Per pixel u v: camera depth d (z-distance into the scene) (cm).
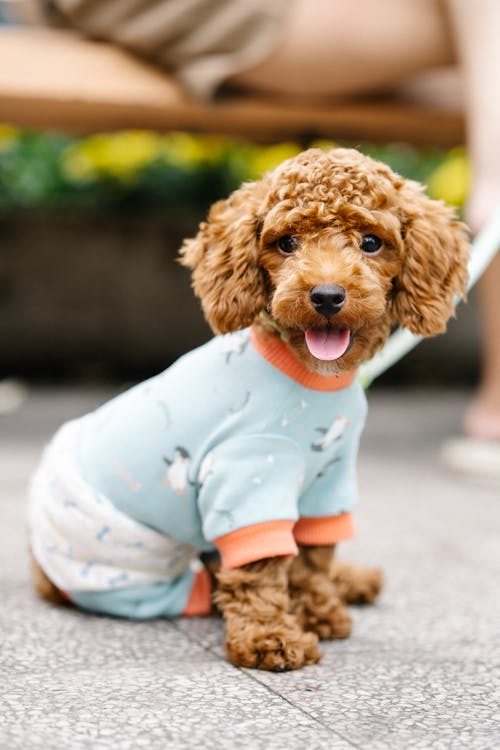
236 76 334
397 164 549
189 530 191
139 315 536
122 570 196
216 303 182
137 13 333
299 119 368
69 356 538
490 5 297
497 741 140
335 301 168
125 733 140
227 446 178
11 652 175
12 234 519
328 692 159
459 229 189
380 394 543
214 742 137
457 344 562
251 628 174
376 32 321
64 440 204
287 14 316
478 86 300
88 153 545
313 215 173
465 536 272
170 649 181
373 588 211
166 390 189
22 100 337
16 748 133
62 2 345
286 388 178
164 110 351
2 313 525
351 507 192
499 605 212
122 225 527
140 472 188
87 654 176
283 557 180
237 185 554
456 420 465
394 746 137
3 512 285
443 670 171
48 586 205
